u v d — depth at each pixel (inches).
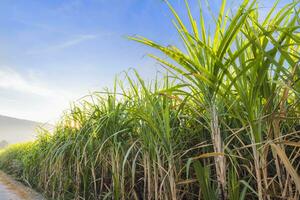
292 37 50.1
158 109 89.0
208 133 83.7
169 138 79.0
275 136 57.1
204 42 65.9
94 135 116.7
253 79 56.2
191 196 86.8
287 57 50.8
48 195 173.6
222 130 75.3
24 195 184.2
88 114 137.7
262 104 63.7
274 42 51.0
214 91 66.7
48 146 182.2
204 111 83.8
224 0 64.0
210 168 81.7
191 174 86.8
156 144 83.3
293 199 55.4
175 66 68.7
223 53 61.5
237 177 74.5
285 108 60.9
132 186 95.8
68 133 156.7
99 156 122.6
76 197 129.4
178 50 68.1
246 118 62.4
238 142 77.2
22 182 262.8
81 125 139.4
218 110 69.8
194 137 86.1
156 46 63.9
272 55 54.6
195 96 75.5
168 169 83.8
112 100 118.1
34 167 220.4
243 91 58.3
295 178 46.1
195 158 65.2
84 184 123.4
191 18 66.6
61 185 149.0
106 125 111.8
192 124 92.0
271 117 55.6
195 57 67.4
